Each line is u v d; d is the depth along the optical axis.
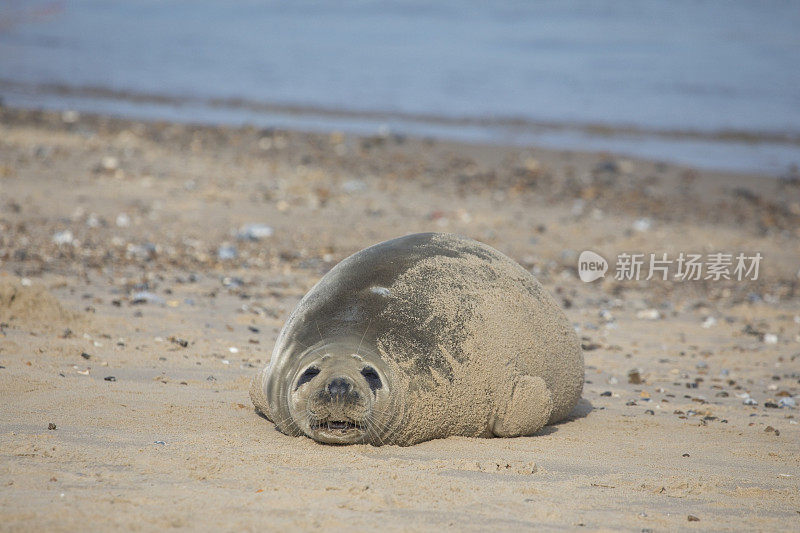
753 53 133.12
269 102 95.38
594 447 20.73
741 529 14.94
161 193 53.12
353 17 167.12
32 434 18.33
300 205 53.53
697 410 25.42
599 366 30.77
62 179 54.03
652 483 17.69
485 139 80.00
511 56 129.75
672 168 70.06
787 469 19.55
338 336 19.28
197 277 39.19
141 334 29.17
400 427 19.25
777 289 45.03
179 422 20.31
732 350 33.91
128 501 14.22
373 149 71.88
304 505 14.66
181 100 95.19
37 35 144.50
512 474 17.70
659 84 110.19
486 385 19.94
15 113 75.75
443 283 20.30
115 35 149.00
